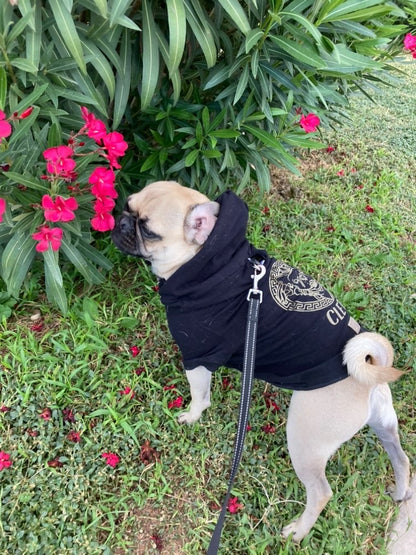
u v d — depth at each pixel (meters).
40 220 0.62
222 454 0.65
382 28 0.75
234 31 0.73
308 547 0.58
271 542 0.58
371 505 0.63
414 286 0.93
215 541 0.49
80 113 0.67
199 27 0.60
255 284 0.52
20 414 0.63
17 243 0.64
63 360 0.69
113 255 0.84
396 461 0.61
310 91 0.76
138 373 0.71
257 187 1.08
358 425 0.52
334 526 0.60
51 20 0.57
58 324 0.75
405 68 1.78
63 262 0.79
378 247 1.00
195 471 0.63
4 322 0.72
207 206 0.50
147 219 0.53
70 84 0.62
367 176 1.17
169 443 0.65
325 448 0.52
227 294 0.52
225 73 0.66
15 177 0.55
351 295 0.86
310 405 0.52
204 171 0.83
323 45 0.61
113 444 0.63
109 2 0.56
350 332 0.53
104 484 0.60
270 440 0.68
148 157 0.77
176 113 0.73
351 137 1.31
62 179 0.58
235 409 0.70
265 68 0.68
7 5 0.50
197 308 0.53
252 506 0.61
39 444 0.60
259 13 0.63
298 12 0.62
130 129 0.82
